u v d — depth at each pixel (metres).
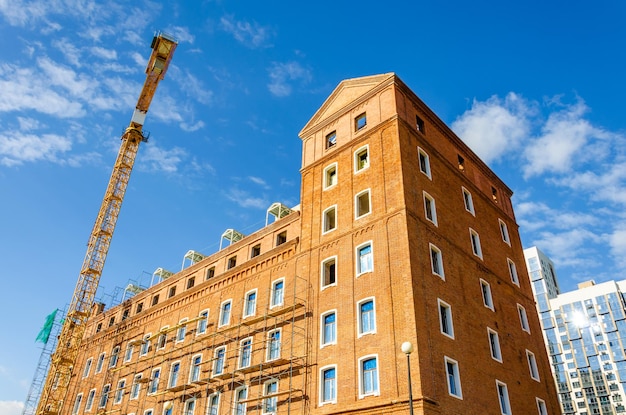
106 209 76.38
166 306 53.75
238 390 39.19
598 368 134.75
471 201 41.91
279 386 35.09
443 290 32.75
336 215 37.84
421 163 37.97
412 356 27.81
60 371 66.25
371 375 29.53
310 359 33.56
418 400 26.39
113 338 60.06
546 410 37.38
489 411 31.16
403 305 29.84
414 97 40.53
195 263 56.72
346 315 32.81
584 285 151.88
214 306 46.97
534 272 155.50
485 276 38.69
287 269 40.44
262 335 39.56
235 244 49.56
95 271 73.50
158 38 73.00
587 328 140.25
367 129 39.06
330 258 36.38
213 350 43.69
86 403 57.59
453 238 36.84
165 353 48.00
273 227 45.44
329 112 44.12
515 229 48.06
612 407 129.12
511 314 39.75
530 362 39.38
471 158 45.66
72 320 69.62
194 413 41.81
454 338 31.42
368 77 41.62
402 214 32.91
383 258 32.56
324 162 41.69
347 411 29.30
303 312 36.28
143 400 48.41
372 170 36.88
